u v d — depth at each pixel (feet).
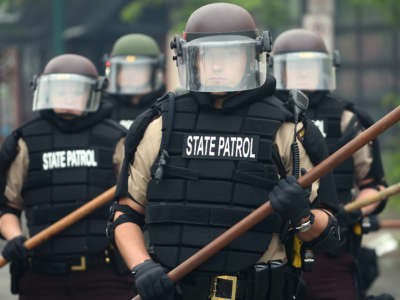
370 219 42.24
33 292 36.96
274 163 26.18
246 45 25.90
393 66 124.36
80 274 36.42
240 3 93.97
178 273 25.40
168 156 26.30
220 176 26.05
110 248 36.47
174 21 117.70
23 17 126.52
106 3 121.39
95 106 38.11
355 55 125.70
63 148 37.32
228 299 26.05
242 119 26.30
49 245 36.47
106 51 123.44
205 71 25.94
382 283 62.75
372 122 41.45
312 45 42.88
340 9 125.18
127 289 36.27
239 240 25.89
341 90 126.72
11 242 36.37
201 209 26.05
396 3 93.81
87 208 36.27
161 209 26.30
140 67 53.78
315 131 26.30
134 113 53.47
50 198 37.06
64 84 37.70
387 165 102.27
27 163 37.45
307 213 24.91
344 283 38.73
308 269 27.40
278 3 110.32
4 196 37.55
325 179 26.50
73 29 122.01
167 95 27.09
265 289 26.27
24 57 129.39
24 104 132.16
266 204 24.82
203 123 26.45
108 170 37.63
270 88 26.68
